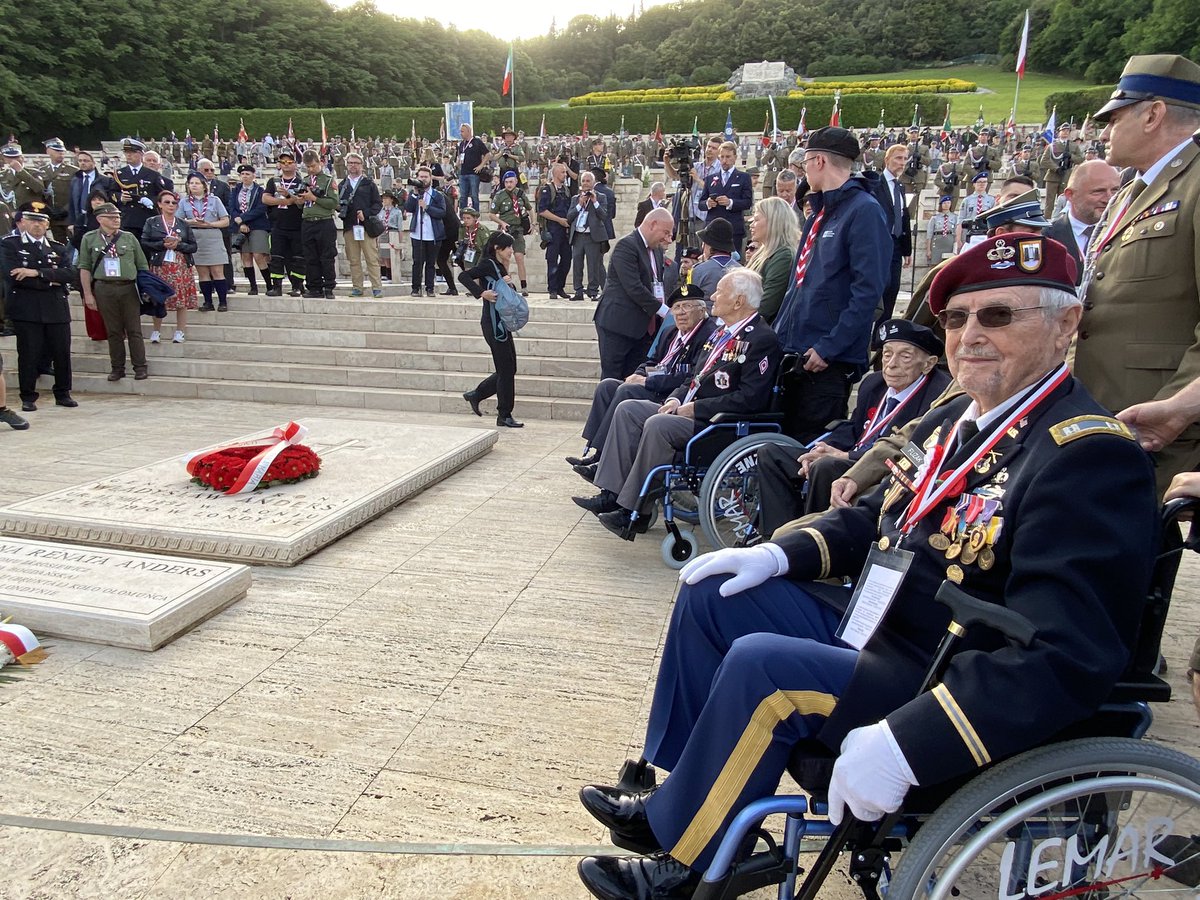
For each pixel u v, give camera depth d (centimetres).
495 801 263
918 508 208
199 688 333
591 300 1166
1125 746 171
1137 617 170
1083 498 171
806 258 484
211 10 5712
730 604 226
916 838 167
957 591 175
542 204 1188
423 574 454
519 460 701
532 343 983
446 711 317
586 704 323
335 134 4747
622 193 2006
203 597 391
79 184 1119
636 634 384
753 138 3900
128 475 586
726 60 8375
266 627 388
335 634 381
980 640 184
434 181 1211
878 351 483
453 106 3953
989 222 364
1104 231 317
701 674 224
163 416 876
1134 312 292
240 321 1077
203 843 243
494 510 566
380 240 1526
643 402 492
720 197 1144
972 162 2077
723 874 182
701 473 460
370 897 223
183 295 1030
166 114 4741
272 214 1120
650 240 714
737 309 465
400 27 7206
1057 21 6359
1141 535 169
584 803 220
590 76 9262
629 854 238
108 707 319
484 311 805
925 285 422
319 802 263
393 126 4762
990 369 194
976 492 194
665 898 199
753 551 230
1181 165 287
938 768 160
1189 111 286
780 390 471
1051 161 2078
